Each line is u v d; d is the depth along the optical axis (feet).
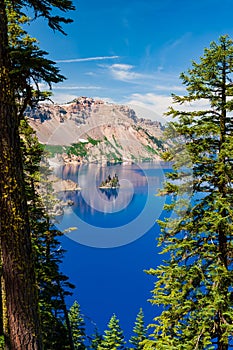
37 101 18.93
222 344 29.91
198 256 32.78
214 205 30.42
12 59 16.85
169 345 29.04
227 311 28.89
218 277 29.81
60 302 46.93
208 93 32.22
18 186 17.57
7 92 17.20
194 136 31.42
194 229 31.99
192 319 31.24
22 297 17.53
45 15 20.62
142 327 84.12
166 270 32.89
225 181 30.30
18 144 17.84
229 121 32.45
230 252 32.22
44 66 17.10
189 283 31.24
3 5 17.44
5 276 17.60
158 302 31.91
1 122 17.07
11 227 17.35
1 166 17.19
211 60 31.68
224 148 31.73
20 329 17.49
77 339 82.48
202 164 32.14
